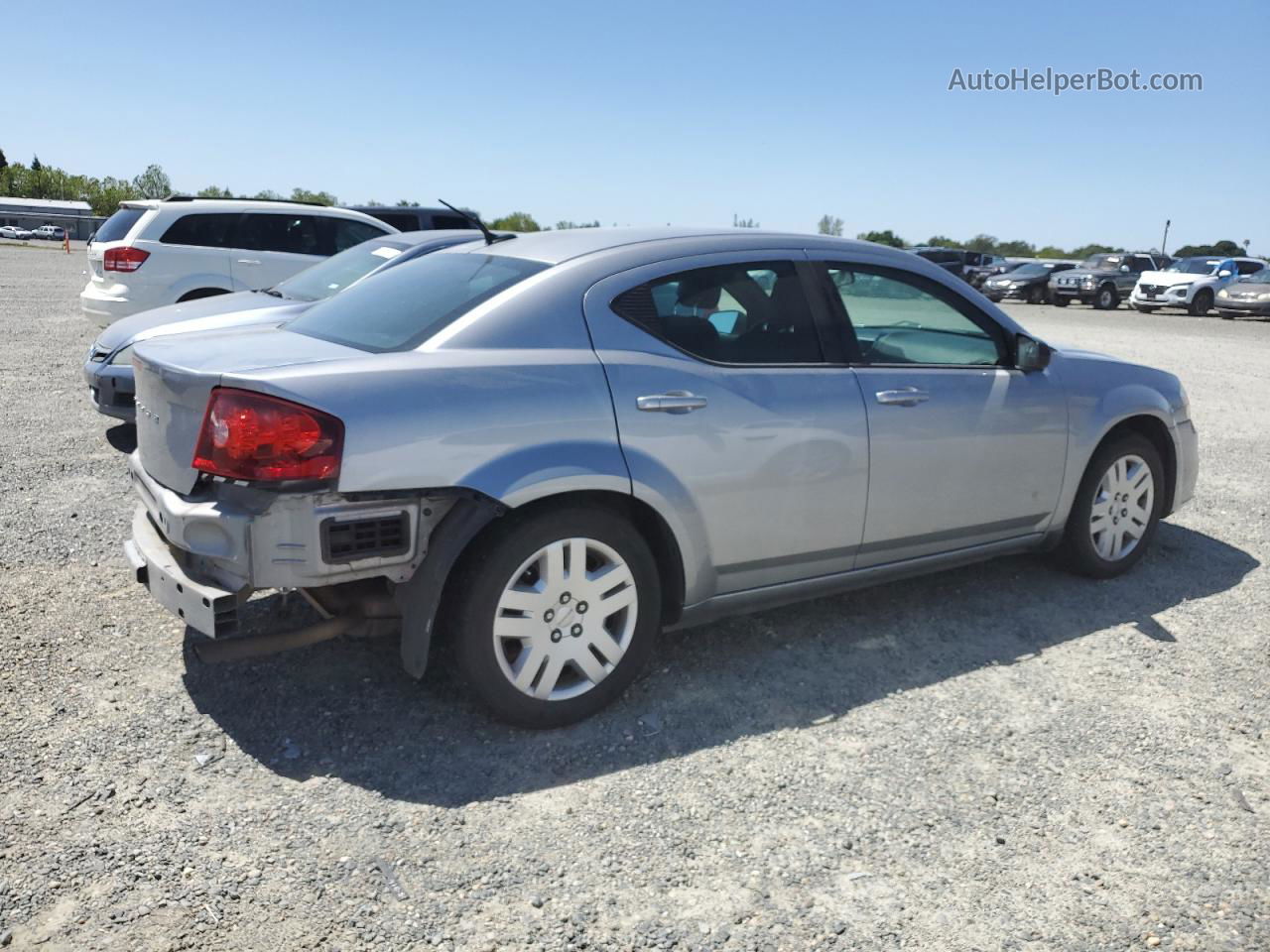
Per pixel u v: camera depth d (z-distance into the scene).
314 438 2.82
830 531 3.79
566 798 2.91
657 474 3.31
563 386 3.19
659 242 3.64
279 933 2.33
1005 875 2.63
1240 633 4.25
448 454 2.97
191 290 9.62
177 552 3.16
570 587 3.24
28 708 3.27
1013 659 3.94
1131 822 2.88
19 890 2.43
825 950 2.33
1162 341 17.80
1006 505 4.30
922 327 4.12
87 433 7.21
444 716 3.35
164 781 2.91
